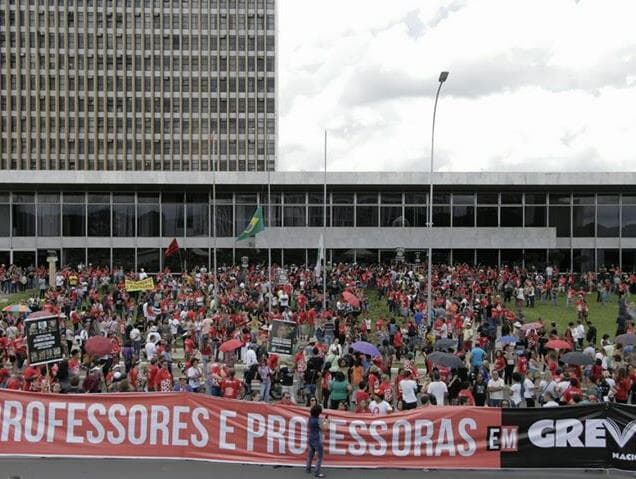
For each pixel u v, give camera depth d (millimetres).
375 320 31781
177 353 25094
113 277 44344
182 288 35375
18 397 12281
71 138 97625
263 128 97312
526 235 53469
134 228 55406
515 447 12125
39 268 49938
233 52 97375
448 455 12172
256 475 11758
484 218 54438
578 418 12062
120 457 12281
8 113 97562
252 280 41062
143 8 97438
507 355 19625
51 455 12234
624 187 52312
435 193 54594
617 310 36688
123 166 97250
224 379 16391
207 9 97438
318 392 17734
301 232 54062
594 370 17062
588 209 54031
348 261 54094
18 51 97438
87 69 97562
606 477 11859
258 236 54156
